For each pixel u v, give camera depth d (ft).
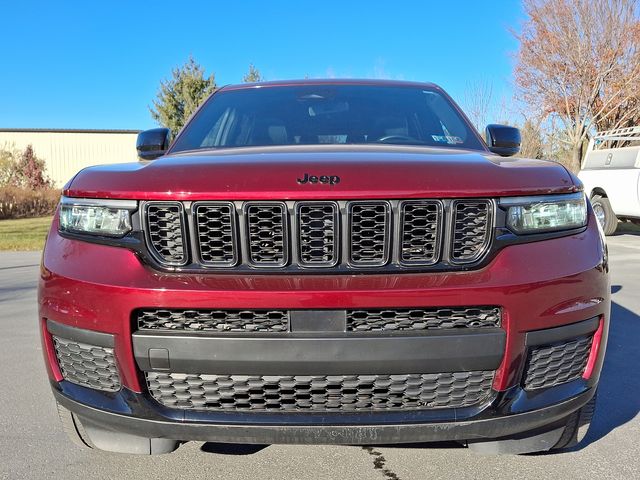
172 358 6.62
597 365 7.38
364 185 6.68
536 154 62.80
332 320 6.54
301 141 10.37
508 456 8.88
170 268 6.77
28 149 107.45
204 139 10.71
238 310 6.57
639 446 9.13
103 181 7.21
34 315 18.53
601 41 59.52
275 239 6.74
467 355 6.59
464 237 6.84
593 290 7.14
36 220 65.36
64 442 9.50
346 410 6.73
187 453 9.10
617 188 37.01
